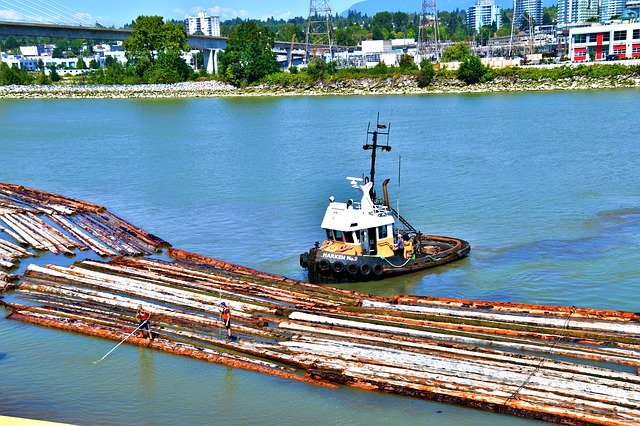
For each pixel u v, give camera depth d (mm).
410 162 99812
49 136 147625
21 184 93062
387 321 40281
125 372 36469
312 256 49250
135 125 166125
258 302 44031
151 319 41875
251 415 32281
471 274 51719
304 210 73000
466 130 133250
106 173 99562
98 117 190625
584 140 114750
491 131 130500
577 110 158375
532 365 34094
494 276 51250
